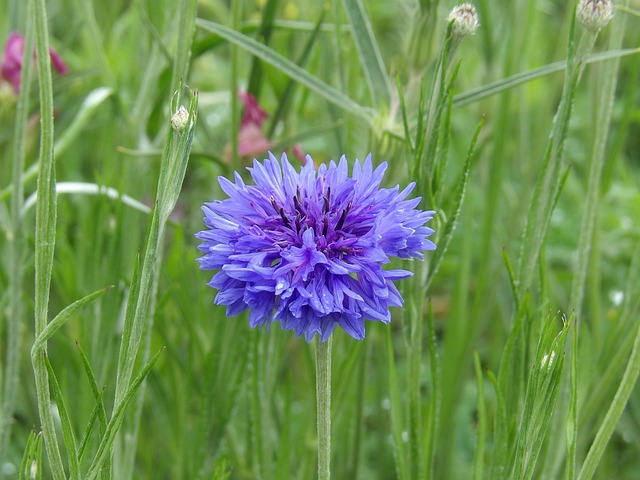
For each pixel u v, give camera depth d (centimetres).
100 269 37
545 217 30
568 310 36
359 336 25
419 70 33
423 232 26
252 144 39
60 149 36
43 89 25
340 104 33
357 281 26
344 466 38
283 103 38
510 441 30
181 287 37
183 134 25
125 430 35
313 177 27
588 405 35
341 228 26
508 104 41
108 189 37
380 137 33
